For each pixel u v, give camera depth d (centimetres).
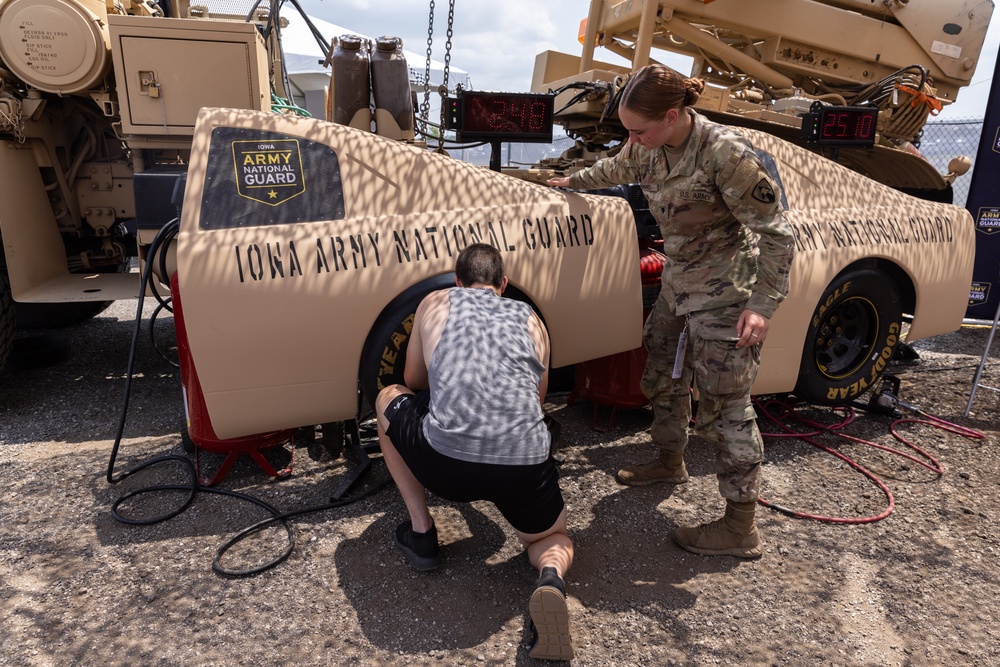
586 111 372
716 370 215
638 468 277
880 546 236
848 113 329
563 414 349
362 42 313
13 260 343
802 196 310
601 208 264
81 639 185
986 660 182
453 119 282
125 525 240
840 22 436
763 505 263
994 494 275
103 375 408
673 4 403
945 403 381
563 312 257
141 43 307
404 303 232
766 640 189
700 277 215
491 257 209
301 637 187
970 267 354
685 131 201
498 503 189
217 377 222
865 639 190
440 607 200
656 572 219
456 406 183
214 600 202
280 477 274
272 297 221
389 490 267
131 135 318
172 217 299
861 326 339
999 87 501
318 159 232
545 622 172
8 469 282
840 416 356
